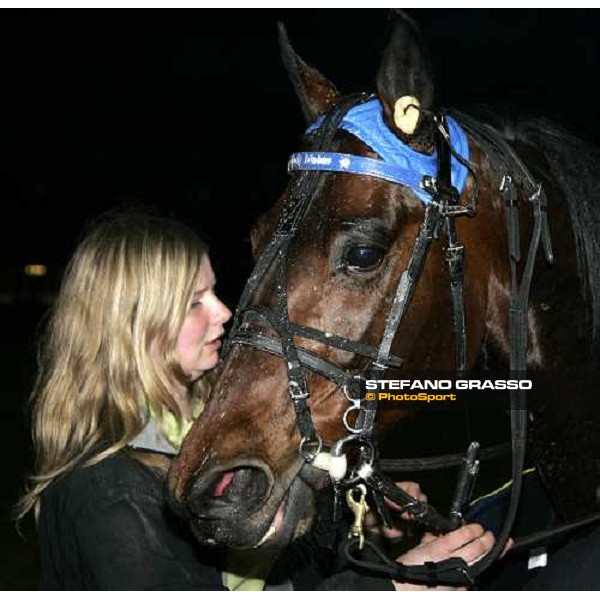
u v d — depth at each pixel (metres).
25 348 14.82
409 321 1.76
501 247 1.89
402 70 1.74
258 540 1.68
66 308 1.91
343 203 1.72
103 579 1.70
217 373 1.80
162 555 1.74
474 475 1.94
